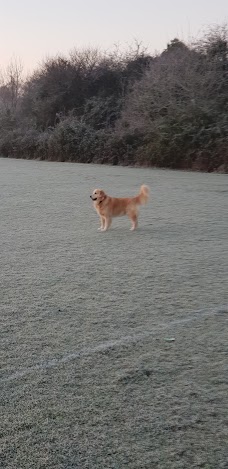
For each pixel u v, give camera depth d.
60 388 2.77
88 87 31.28
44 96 32.78
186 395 2.67
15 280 4.95
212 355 3.16
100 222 8.39
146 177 16.41
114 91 30.28
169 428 2.37
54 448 2.24
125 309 4.05
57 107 31.80
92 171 19.41
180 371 2.94
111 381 2.84
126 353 3.20
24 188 13.76
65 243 6.73
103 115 27.97
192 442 2.27
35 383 2.83
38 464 2.14
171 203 10.46
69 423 2.43
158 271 5.24
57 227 7.94
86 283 4.82
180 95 20.95
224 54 20.91
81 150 26.23
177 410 2.53
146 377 2.88
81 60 32.41
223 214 8.98
